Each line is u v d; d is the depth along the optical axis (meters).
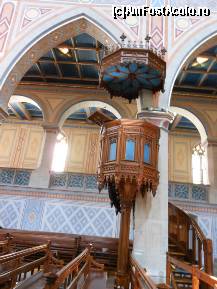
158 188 7.35
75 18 9.60
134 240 7.08
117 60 7.12
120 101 13.53
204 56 10.98
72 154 17.72
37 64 12.55
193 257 8.07
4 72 8.94
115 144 6.57
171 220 9.73
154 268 6.73
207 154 12.77
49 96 13.93
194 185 12.45
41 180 12.27
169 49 9.04
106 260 8.65
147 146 6.61
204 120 13.27
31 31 9.51
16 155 17.97
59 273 3.07
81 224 11.73
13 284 5.26
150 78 7.64
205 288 6.24
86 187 12.33
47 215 11.84
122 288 6.25
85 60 12.15
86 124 18.33
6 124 18.66
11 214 11.86
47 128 13.27
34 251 6.17
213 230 11.58
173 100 13.60
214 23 9.42
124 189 6.39
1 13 9.88
